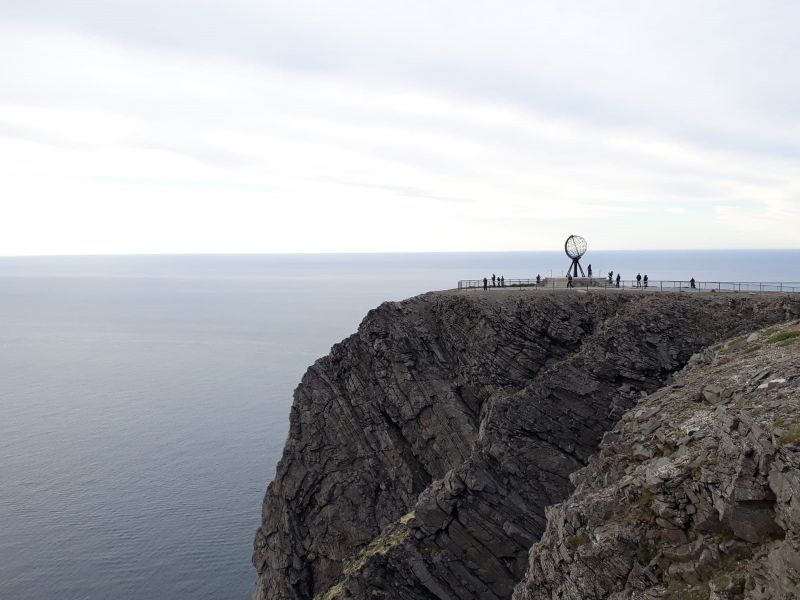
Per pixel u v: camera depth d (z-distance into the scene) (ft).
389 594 156.66
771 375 104.73
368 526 188.44
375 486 193.26
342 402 204.23
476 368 196.03
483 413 187.73
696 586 82.38
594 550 95.20
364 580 157.58
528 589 114.83
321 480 199.11
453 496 161.07
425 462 193.77
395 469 193.98
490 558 155.33
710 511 84.69
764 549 76.84
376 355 207.92
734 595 76.18
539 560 113.60
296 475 200.13
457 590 155.12
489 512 158.10
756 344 138.10
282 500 199.52
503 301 206.18
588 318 197.57
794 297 181.16
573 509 105.40
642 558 90.43
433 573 156.87
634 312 183.62
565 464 160.04
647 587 87.81
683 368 163.84
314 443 201.67
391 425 202.39
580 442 163.32
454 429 192.13
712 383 116.78
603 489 108.58
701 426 100.83
